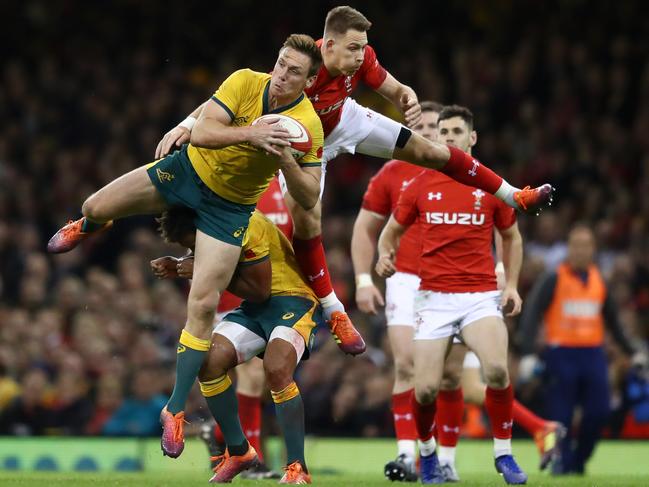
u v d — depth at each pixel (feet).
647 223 180.65
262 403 104.12
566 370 117.70
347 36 80.84
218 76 215.92
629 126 201.98
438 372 85.25
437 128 95.61
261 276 76.38
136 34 221.46
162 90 209.15
